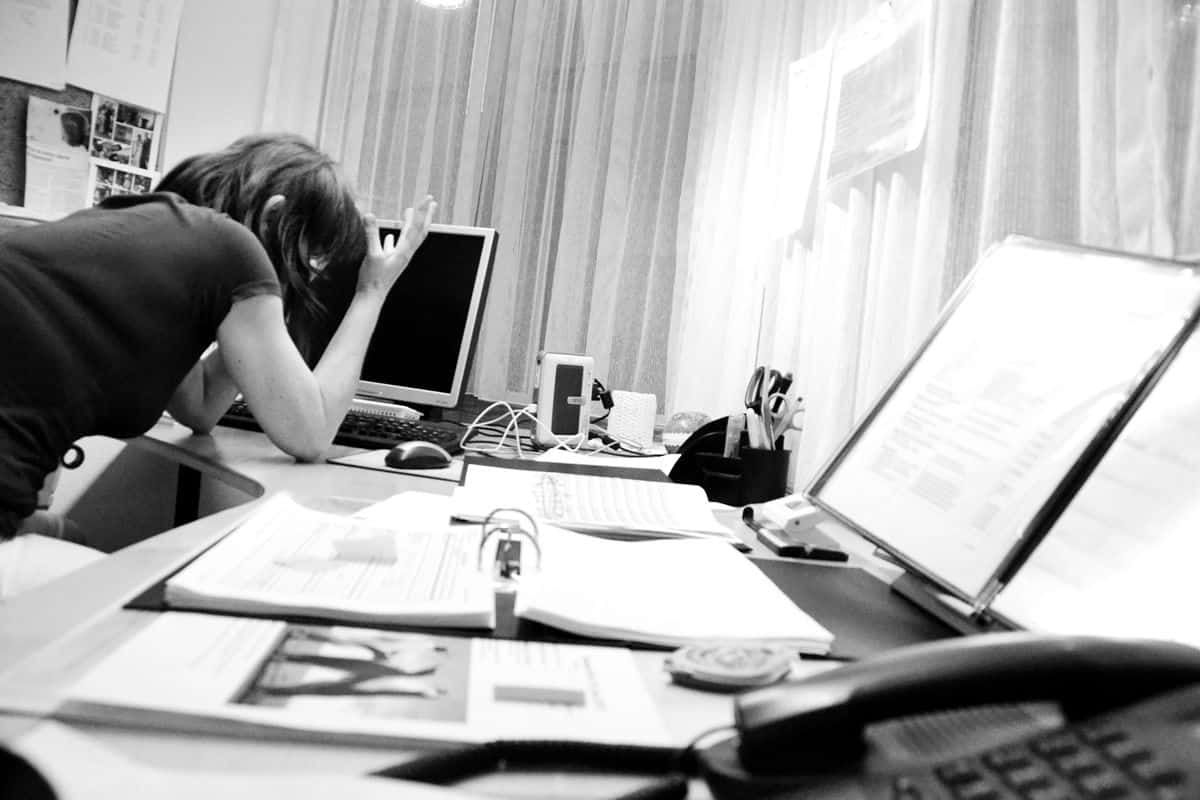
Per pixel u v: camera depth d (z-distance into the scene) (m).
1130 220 1.06
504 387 2.52
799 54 1.99
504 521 0.82
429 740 0.39
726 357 2.08
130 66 2.35
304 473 1.13
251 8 2.66
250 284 1.12
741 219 2.11
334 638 0.51
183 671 0.43
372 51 2.76
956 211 1.43
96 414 1.01
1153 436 0.54
